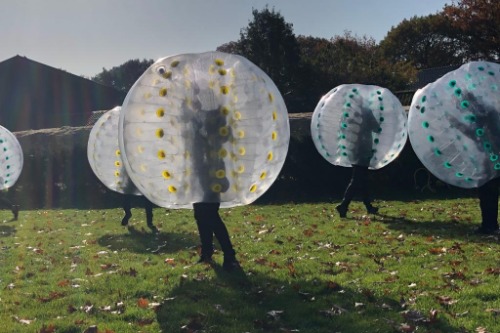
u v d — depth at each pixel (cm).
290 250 916
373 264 794
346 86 1281
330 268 777
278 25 4259
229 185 701
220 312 609
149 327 574
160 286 718
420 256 835
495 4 4309
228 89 697
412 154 1766
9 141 1367
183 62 707
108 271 815
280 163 724
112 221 1355
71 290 717
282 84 4100
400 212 1320
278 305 630
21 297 696
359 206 1466
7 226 1345
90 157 1220
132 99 695
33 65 4262
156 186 703
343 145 1257
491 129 921
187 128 691
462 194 1675
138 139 695
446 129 941
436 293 645
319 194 1805
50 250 995
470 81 940
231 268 774
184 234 1126
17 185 2009
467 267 755
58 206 1867
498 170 939
